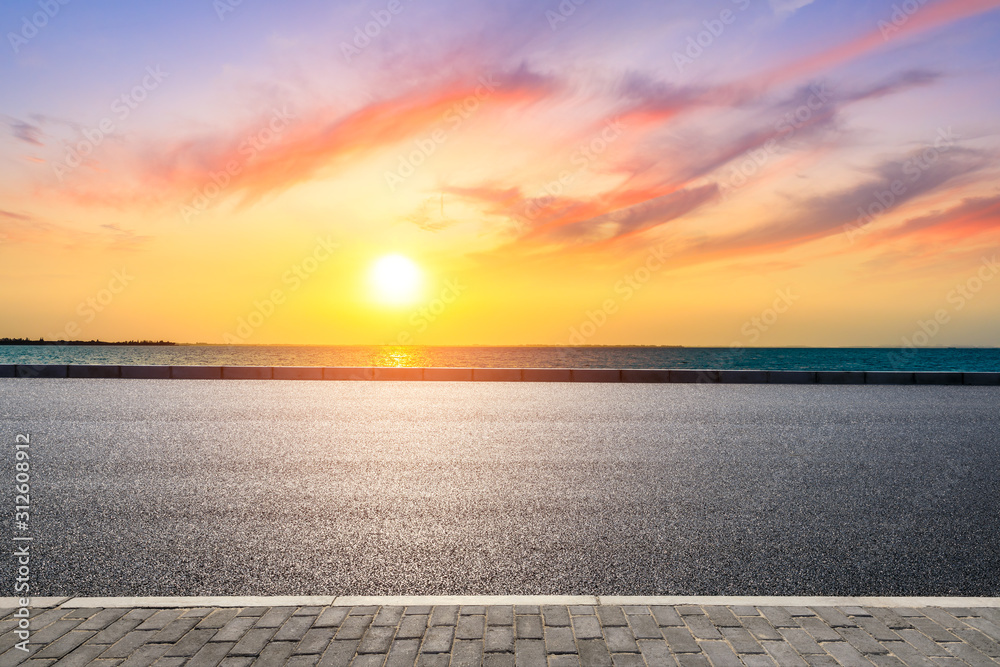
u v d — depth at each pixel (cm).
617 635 313
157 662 288
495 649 299
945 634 315
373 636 312
